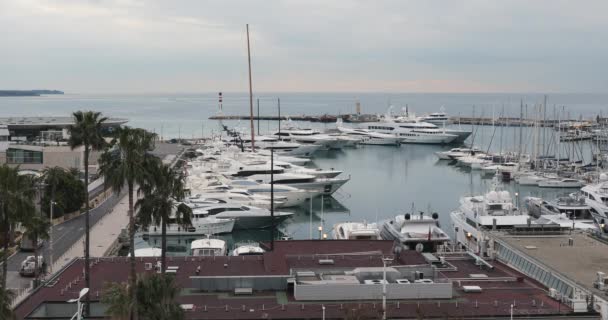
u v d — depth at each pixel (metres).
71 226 110.62
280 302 53.50
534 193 178.75
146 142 54.50
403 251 69.25
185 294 55.56
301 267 61.44
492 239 73.12
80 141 57.72
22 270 77.88
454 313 50.75
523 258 65.94
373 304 52.72
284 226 132.00
